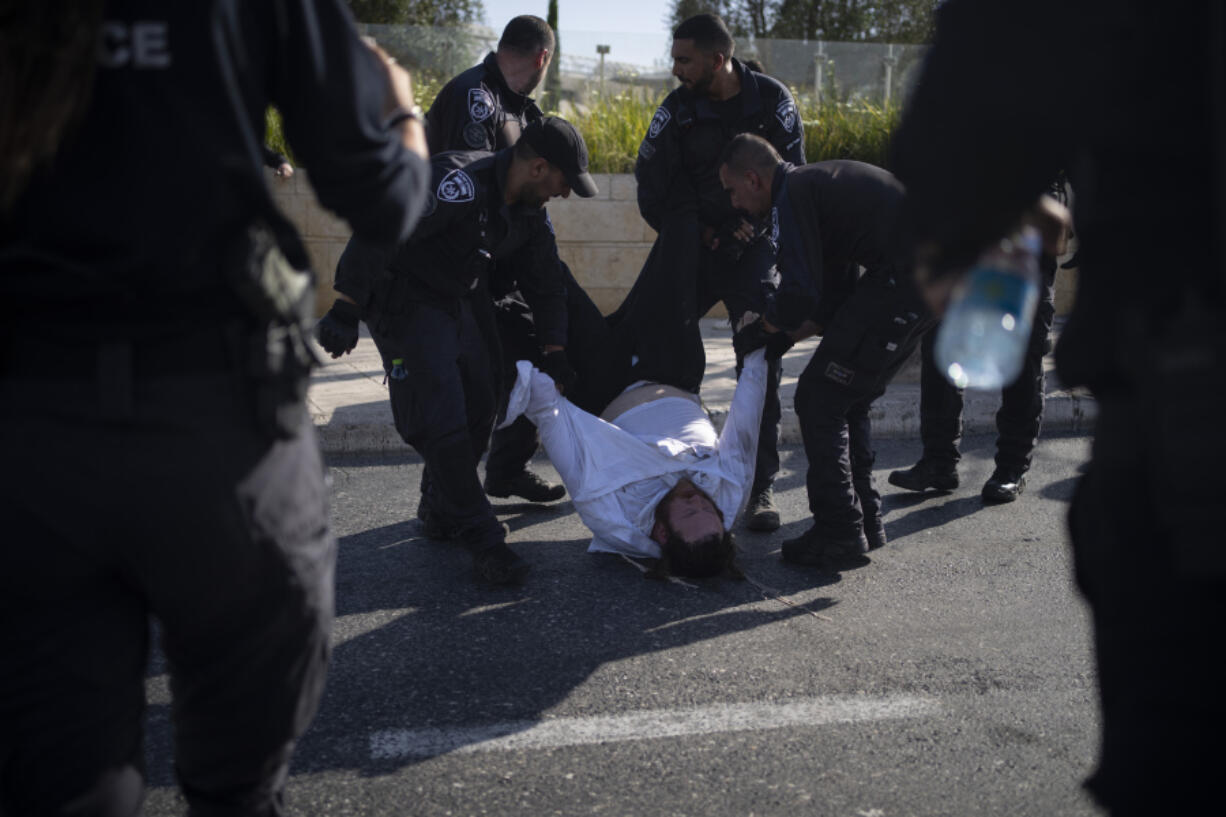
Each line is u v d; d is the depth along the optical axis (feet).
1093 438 4.17
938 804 7.63
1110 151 3.79
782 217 12.05
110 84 3.70
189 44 3.81
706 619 11.32
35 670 3.97
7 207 3.67
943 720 8.93
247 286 3.94
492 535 12.26
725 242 15.25
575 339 14.74
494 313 13.69
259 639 4.32
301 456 4.37
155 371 3.85
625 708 9.20
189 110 3.80
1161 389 3.54
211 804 4.70
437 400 11.96
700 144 15.24
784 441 19.80
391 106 4.74
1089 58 3.76
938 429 15.99
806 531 13.97
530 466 18.10
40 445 3.76
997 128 3.94
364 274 11.42
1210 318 3.51
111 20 3.72
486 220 12.08
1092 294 4.02
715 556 12.10
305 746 8.52
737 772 8.10
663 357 14.75
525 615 11.44
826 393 12.48
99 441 3.78
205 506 3.93
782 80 38.75
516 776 8.05
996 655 10.30
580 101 38.14
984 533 14.38
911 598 11.93
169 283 3.82
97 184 3.71
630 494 12.79
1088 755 8.31
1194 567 3.45
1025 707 9.16
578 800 7.71
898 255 4.67
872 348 12.16
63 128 3.61
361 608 11.66
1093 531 4.10
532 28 17.19
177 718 4.63
